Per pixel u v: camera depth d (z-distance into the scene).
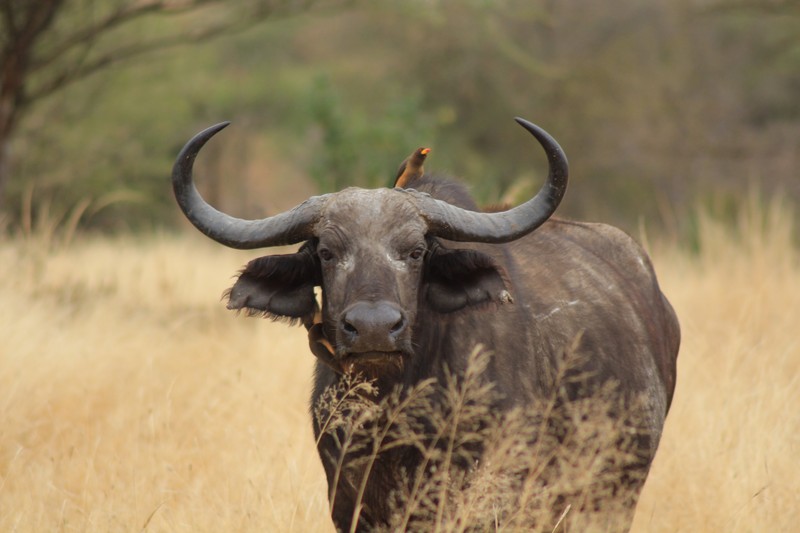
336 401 16.83
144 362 28.05
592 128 97.38
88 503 19.78
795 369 26.95
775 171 91.50
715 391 23.94
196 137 16.78
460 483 16.69
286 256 16.77
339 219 16.16
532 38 98.38
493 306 16.73
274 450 21.53
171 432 22.67
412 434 16.50
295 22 106.19
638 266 21.48
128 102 79.56
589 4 99.06
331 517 17.69
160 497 19.88
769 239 40.16
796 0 84.94
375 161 61.00
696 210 69.06
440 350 16.86
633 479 19.25
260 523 18.34
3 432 22.88
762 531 18.80
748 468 20.55
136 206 79.94
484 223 16.52
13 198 70.56
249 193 112.25
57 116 74.25
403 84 99.94
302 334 31.03
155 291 40.84
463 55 98.62
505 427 16.78
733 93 98.25
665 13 97.88
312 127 88.94
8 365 25.69
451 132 96.06
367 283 15.45
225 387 26.20
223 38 108.56
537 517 17.05
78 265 44.09
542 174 96.38
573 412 17.89
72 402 25.39
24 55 50.94
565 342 18.25
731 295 35.19
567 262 19.84
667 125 97.00
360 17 106.50
